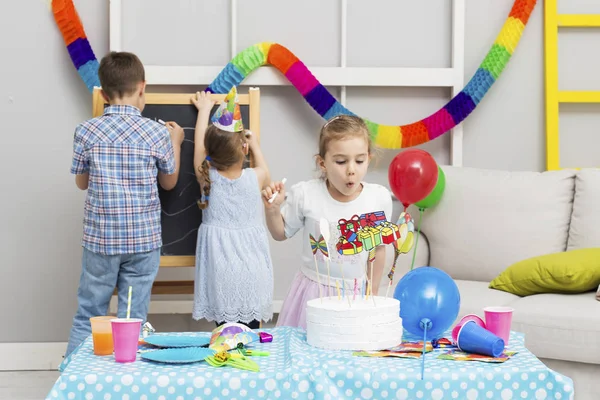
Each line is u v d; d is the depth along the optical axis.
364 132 1.84
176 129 2.55
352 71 2.93
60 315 2.95
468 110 2.88
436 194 2.69
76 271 2.95
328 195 2.00
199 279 2.44
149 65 2.89
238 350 1.44
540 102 3.02
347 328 1.45
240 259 2.40
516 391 1.30
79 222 2.94
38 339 2.96
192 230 2.61
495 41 2.91
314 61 2.99
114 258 2.36
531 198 2.68
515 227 2.66
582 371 2.15
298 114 2.99
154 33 2.93
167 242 2.60
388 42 3.00
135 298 2.40
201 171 2.44
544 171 2.96
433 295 1.53
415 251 2.45
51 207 2.93
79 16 2.90
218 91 2.80
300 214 2.02
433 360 1.38
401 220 1.68
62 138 2.92
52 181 2.93
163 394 1.27
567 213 2.68
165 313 2.98
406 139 2.89
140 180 2.36
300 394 1.29
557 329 2.14
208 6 2.94
